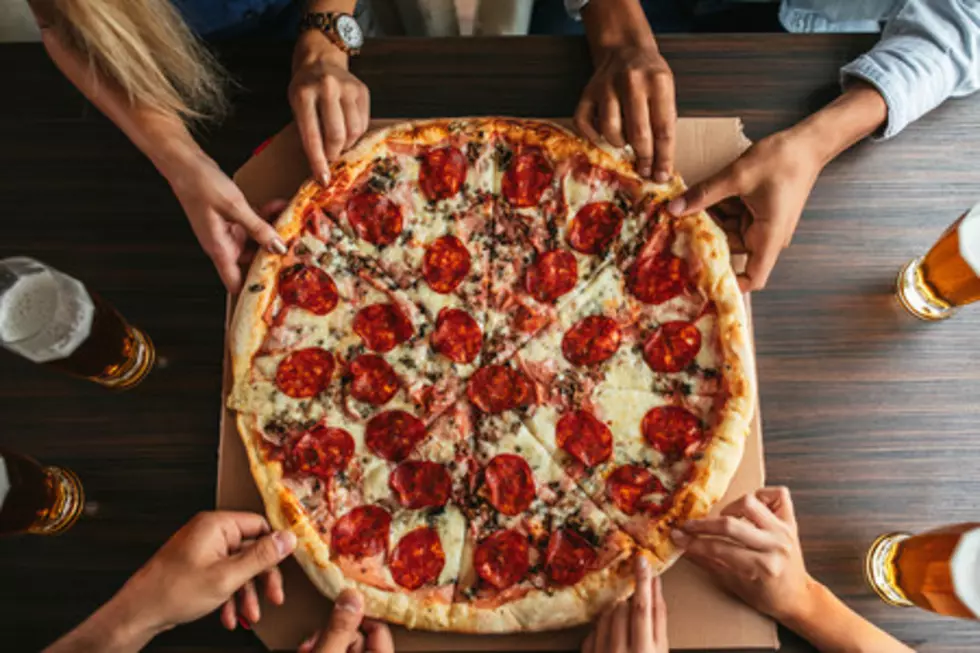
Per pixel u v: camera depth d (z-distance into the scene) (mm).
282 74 840
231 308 791
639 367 771
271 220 796
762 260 750
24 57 847
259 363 766
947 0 810
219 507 749
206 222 740
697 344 766
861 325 790
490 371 781
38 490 710
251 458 737
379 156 810
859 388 775
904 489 752
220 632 732
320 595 732
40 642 725
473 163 820
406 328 788
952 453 758
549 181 816
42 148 836
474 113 846
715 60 848
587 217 807
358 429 764
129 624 646
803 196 748
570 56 852
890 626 723
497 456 756
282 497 721
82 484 759
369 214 813
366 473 750
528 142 811
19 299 691
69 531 748
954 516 746
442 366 786
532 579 719
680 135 826
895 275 802
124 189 829
